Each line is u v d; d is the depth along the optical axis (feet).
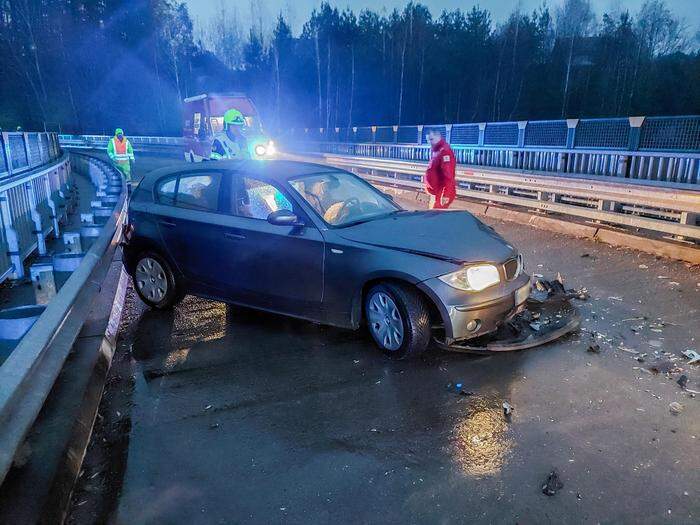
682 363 13.75
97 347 14.14
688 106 132.26
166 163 99.35
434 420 11.34
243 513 8.69
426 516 8.50
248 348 15.34
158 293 18.60
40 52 204.33
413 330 13.66
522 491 9.02
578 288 20.31
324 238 14.97
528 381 12.97
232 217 16.96
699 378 12.91
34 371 9.46
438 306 13.32
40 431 10.23
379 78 169.99
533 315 16.94
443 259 13.60
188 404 12.28
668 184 31.22
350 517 8.54
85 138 163.43
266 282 16.17
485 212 36.94
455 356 14.43
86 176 85.76
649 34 151.43
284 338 16.02
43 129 199.00
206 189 17.89
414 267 13.53
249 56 207.92
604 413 11.44
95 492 9.34
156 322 17.74
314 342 15.64
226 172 17.60
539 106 145.79
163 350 15.39
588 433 10.71
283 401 12.30
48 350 10.41
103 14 216.74
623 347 14.85
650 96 136.56
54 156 55.21
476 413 11.57
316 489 9.23
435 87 161.89
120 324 17.61
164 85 216.13
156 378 13.62
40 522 8.00
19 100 204.85
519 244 28.35
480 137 51.65
